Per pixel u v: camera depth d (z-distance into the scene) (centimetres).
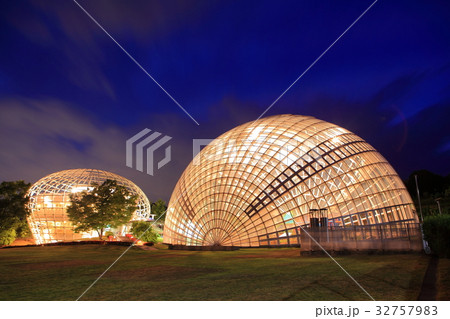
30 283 1449
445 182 9069
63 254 3381
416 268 1549
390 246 2473
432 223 2092
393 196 4112
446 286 1093
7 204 4741
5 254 3406
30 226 6506
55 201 6525
